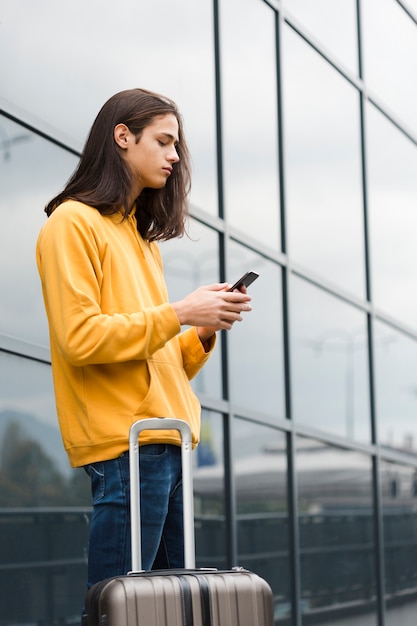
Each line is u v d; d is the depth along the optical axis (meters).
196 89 6.36
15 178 4.73
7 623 4.46
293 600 6.89
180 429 2.57
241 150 6.82
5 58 4.77
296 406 7.22
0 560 4.47
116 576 2.43
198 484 5.97
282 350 7.12
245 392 6.58
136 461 2.51
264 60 7.21
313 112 7.88
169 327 2.56
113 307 2.63
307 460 7.32
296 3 7.78
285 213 7.28
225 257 6.45
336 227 8.09
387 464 8.66
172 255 5.94
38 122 4.91
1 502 4.50
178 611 2.37
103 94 5.44
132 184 2.74
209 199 6.42
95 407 2.59
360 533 8.03
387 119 9.23
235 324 6.55
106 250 2.65
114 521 2.57
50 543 4.75
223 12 6.74
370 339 8.52
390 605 8.41
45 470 4.75
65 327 2.52
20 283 4.70
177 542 2.75
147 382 2.64
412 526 9.02
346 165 8.35
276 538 6.76
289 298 7.23
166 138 2.75
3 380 4.55
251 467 6.54
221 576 2.48
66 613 4.80
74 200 2.69
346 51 8.57
